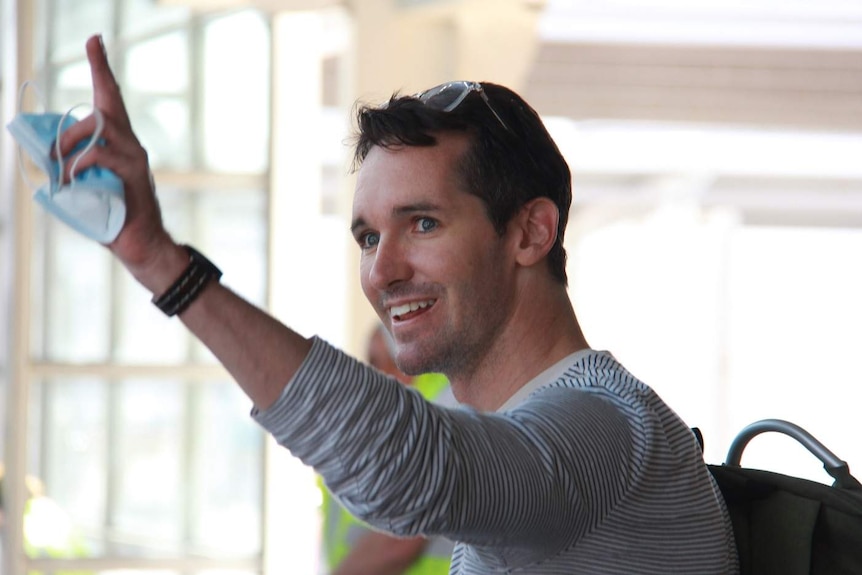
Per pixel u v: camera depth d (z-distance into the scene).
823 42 16.55
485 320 2.88
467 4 9.92
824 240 40.53
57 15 9.37
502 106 2.91
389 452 2.28
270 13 9.42
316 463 2.32
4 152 9.66
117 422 9.43
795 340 40.62
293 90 9.48
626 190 27.72
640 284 37.06
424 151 2.83
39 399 9.32
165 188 9.41
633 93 19.30
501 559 2.59
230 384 9.48
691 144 23.34
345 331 10.35
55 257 9.41
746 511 3.06
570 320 3.01
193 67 9.52
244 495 9.40
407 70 10.31
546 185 2.94
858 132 21.52
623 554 2.60
